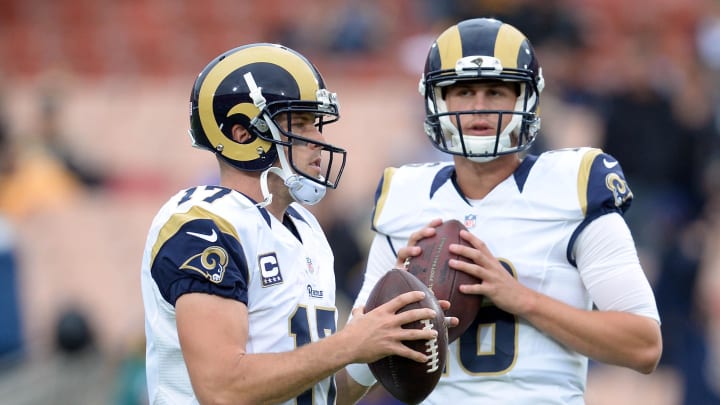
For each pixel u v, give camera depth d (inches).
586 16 2101.4
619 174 526.0
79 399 1045.8
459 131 515.5
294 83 485.4
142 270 486.9
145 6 2384.4
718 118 1461.6
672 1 2190.0
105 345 1186.0
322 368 447.2
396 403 965.2
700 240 1175.6
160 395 477.7
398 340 454.0
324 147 496.1
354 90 1888.5
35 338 1206.9
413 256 518.6
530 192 526.9
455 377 523.2
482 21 532.1
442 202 541.6
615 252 511.8
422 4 2113.7
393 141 1635.1
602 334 500.1
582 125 1473.9
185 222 466.3
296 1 2321.6
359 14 2016.5
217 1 2365.9
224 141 489.7
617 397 1159.6
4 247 1149.1
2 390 1056.2
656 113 1277.1
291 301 479.5
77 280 1331.2
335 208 1088.8
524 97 522.6
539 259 520.4
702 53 1598.2
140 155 1749.5
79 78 2242.9
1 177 1432.1
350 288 1059.3
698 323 1158.3
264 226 479.2
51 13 2409.0
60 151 1517.0
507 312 521.3
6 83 2151.8
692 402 1140.5
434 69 522.6
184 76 2265.0
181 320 455.5
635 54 1540.4
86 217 1441.9
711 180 1403.8
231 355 447.2
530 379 516.1
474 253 506.6
